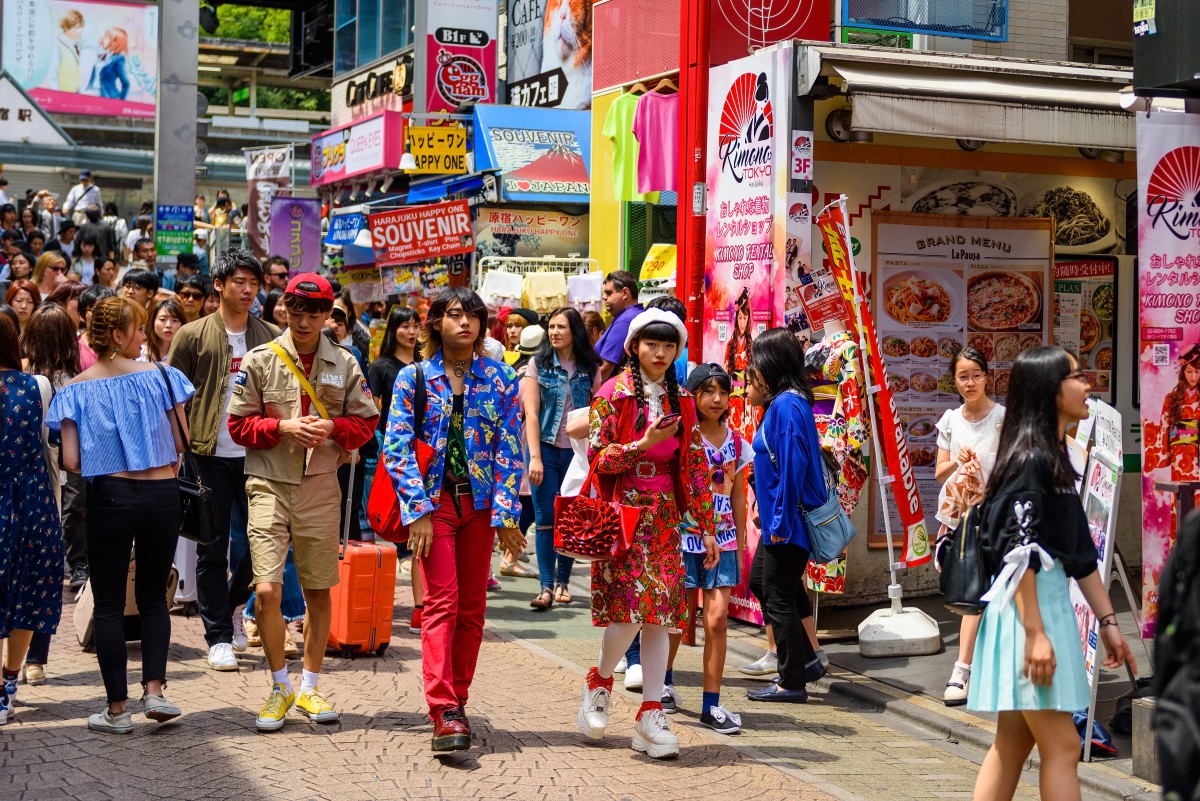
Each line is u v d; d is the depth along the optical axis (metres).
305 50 32.81
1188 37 6.82
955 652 8.80
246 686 7.50
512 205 17.20
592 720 6.63
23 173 31.28
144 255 20.02
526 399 9.82
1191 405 7.31
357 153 21.39
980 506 4.98
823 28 10.66
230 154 41.25
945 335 10.33
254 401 6.67
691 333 10.03
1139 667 8.27
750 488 9.62
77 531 9.81
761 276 9.34
